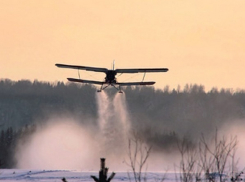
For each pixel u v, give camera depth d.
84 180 106.81
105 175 40.00
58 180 107.56
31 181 105.94
